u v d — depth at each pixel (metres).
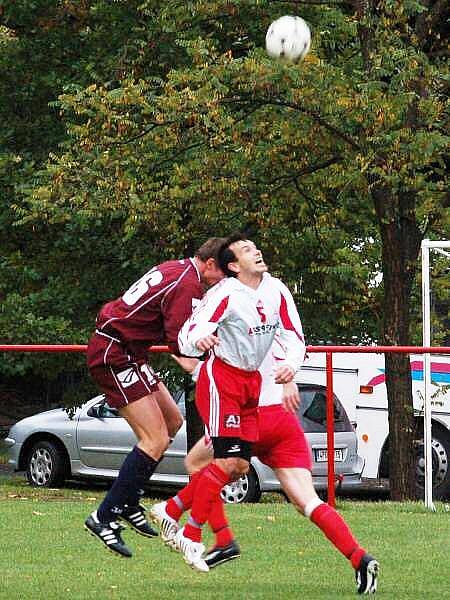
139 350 23.97
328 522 22.59
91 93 52.62
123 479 23.56
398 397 49.94
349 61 53.00
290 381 22.80
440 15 53.56
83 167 53.69
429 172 52.09
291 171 53.25
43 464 60.00
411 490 49.78
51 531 30.84
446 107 49.56
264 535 30.25
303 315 62.47
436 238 56.66
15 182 64.06
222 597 22.50
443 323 60.12
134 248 62.06
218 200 52.72
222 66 49.31
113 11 61.50
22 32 66.25
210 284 23.66
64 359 63.09
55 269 66.25
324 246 59.78
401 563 26.31
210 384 22.61
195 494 22.84
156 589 23.47
